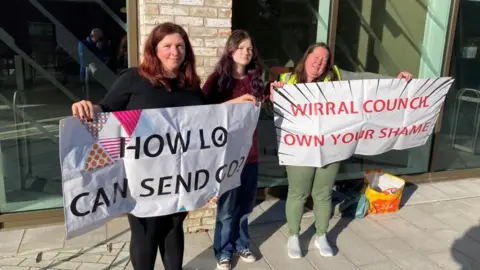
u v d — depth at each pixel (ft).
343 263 10.53
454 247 11.54
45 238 11.11
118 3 11.59
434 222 13.03
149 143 7.09
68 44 11.68
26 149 12.01
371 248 11.32
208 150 7.78
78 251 10.54
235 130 8.14
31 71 11.60
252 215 13.14
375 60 15.48
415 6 15.56
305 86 9.65
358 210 13.05
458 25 15.87
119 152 6.88
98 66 11.98
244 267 10.19
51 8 11.36
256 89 9.05
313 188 10.77
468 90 16.75
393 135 10.83
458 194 15.40
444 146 16.85
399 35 15.67
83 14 11.55
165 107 7.27
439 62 16.16
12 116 11.69
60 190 12.55
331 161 10.29
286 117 9.80
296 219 10.68
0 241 10.89
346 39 14.78
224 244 9.87
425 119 11.07
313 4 13.88
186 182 7.66
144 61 7.12
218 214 9.74
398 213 13.60
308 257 10.75
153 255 7.74
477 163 17.49
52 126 12.12
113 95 7.09
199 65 10.75
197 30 10.53
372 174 14.14
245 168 9.48
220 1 10.58
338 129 10.08
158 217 7.59
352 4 14.56
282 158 10.12
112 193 7.00
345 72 10.80
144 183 7.25
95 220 6.90
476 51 16.49
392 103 10.46
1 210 11.90
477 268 10.54
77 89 12.04
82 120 6.42
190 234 11.64
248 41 8.72
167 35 6.89
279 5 13.66
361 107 10.15
